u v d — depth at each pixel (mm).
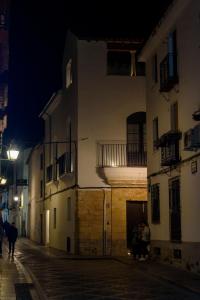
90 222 27844
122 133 28391
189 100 18562
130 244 27766
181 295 13117
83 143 28219
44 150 41344
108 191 28031
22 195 55625
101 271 19516
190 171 18203
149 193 23875
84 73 28578
